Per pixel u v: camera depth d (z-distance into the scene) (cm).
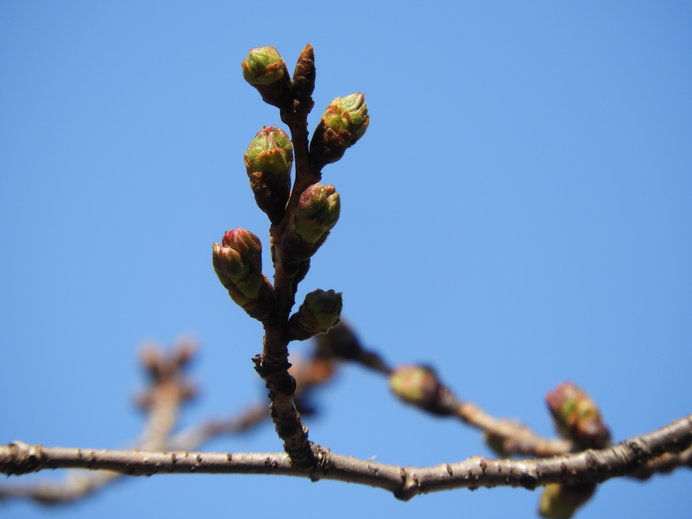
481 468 25
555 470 25
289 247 22
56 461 23
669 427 26
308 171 23
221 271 23
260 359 23
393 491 24
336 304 23
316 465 24
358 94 23
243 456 24
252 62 23
